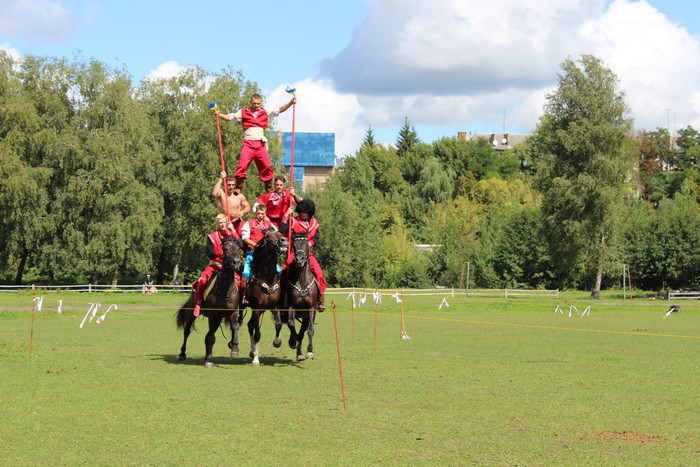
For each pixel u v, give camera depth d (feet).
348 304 174.29
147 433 33.76
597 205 229.25
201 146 227.20
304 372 54.44
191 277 270.46
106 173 214.28
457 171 519.60
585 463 29.09
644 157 461.78
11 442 31.99
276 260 57.11
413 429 34.88
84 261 214.48
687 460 29.63
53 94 222.48
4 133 206.80
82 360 60.54
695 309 174.29
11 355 62.49
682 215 280.92
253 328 59.93
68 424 35.55
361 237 298.76
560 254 242.99
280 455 29.96
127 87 226.38
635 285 290.76
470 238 362.33
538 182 241.55
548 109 240.53
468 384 49.08
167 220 255.09
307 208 59.26
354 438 32.96
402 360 63.31
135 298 183.21
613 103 234.79
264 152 62.95
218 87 228.43
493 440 32.81
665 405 41.96
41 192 207.41
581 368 58.75
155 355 65.36
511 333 98.99
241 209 61.05
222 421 36.35
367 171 351.87
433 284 316.19
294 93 62.95
